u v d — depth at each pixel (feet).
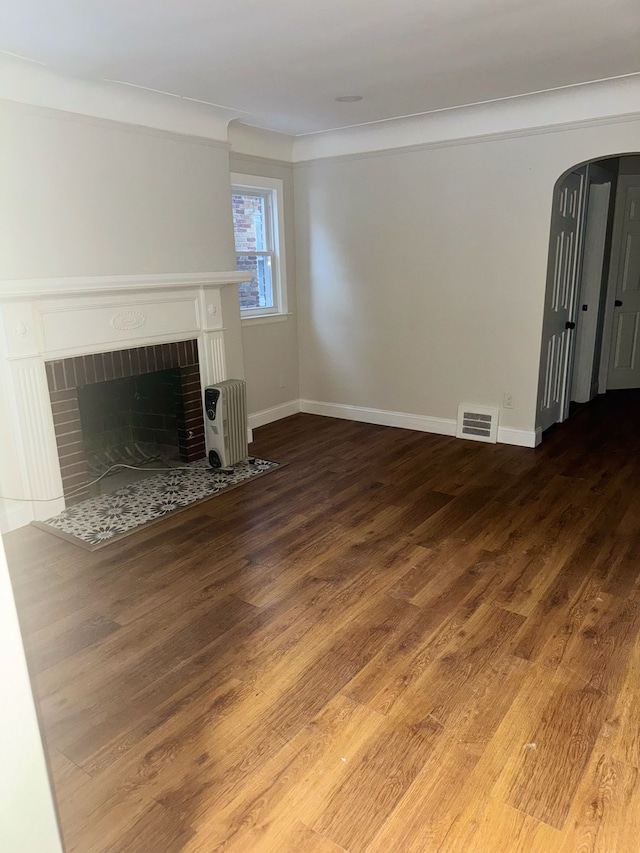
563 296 15.97
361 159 16.20
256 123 14.61
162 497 12.41
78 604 8.68
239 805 5.44
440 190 15.17
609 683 6.86
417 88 11.96
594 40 9.48
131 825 5.26
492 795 5.49
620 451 14.78
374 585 9.03
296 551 10.13
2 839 2.57
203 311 13.89
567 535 10.44
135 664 7.38
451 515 11.39
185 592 8.95
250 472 13.83
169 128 12.63
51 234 10.76
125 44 9.16
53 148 10.59
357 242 16.93
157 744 6.14
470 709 6.53
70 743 6.18
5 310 10.18
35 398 10.86
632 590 8.70
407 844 5.05
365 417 18.19
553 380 16.47
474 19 8.52
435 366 16.44
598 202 17.76
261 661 7.39
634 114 12.23
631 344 20.90
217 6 7.85
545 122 13.26
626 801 5.39
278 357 18.29
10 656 2.42
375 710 6.55
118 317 12.05
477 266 15.11
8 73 9.82
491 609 8.34
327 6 7.93
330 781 5.67
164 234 12.83
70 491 11.89
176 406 14.07
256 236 17.21
